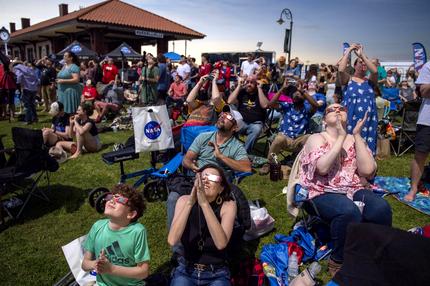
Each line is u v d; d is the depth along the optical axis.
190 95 4.97
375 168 3.00
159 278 2.55
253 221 3.42
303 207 3.22
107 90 10.91
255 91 5.80
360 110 4.47
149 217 3.89
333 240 2.81
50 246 3.33
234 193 2.71
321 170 2.92
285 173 5.19
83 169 5.54
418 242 1.74
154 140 4.09
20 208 4.11
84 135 6.26
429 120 4.05
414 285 1.63
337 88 6.68
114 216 2.21
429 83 3.91
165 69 9.72
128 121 8.91
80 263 2.53
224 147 3.49
